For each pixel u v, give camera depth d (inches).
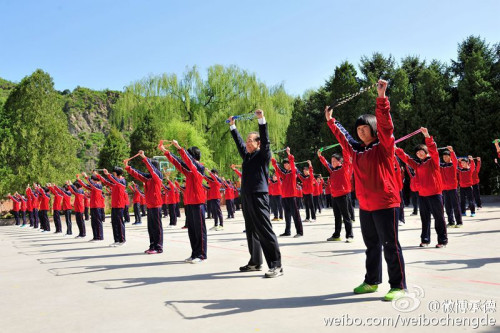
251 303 165.5
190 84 1438.2
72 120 3892.7
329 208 1027.3
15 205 978.7
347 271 241.9
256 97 1374.3
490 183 1075.3
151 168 331.0
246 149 239.3
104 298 185.5
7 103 1219.9
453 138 1100.5
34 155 1154.7
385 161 168.6
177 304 169.2
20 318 158.7
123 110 1396.4
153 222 333.1
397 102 1221.1
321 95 1556.3
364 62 1541.6
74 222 996.6
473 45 1194.6
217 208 586.2
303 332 128.2
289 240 402.6
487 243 330.0
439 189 321.7
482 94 1036.5
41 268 278.4
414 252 305.1
